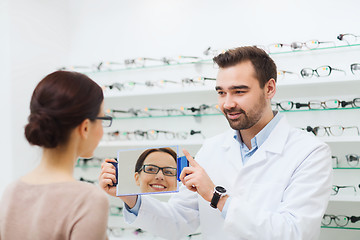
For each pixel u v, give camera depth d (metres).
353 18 2.03
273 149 1.44
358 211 2.01
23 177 0.92
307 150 1.39
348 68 2.02
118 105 2.56
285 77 2.13
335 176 2.06
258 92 1.39
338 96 2.03
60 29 2.64
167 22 2.46
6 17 2.27
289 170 1.38
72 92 0.87
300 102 2.10
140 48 2.53
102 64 2.58
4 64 2.28
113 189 1.41
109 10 2.62
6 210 0.86
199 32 2.37
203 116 2.34
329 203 2.06
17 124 2.30
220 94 1.44
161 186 1.35
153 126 2.47
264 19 2.21
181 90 2.14
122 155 1.39
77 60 2.69
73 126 0.88
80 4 2.69
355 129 2.00
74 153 0.92
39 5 2.47
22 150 2.33
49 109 0.85
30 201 0.85
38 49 2.46
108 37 2.62
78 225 0.81
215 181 1.54
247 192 1.42
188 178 1.30
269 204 1.36
